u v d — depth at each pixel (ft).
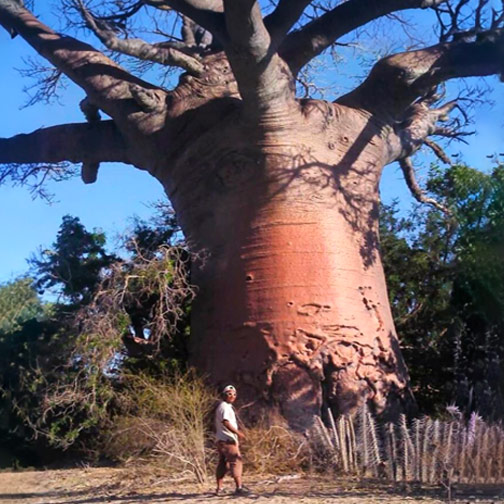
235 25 43.32
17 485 42.32
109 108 54.70
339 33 53.26
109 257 60.80
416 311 62.64
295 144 49.32
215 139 50.67
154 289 49.93
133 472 39.91
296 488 34.86
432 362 59.41
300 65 53.72
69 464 53.11
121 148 57.67
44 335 57.62
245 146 49.47
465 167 61.77
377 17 52.95
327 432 39.78
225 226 49.78
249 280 47.93
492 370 54.90
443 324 60.39
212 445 41.01
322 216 48.73
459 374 57.52
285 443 42.45
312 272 47.50
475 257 57.36
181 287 50.31
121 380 49.47
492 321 56.08
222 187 50.11
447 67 51.67
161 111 53.26
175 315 50.14
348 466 38.34
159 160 53.57
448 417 51.01
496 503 29.27
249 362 46.57
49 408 50.06
